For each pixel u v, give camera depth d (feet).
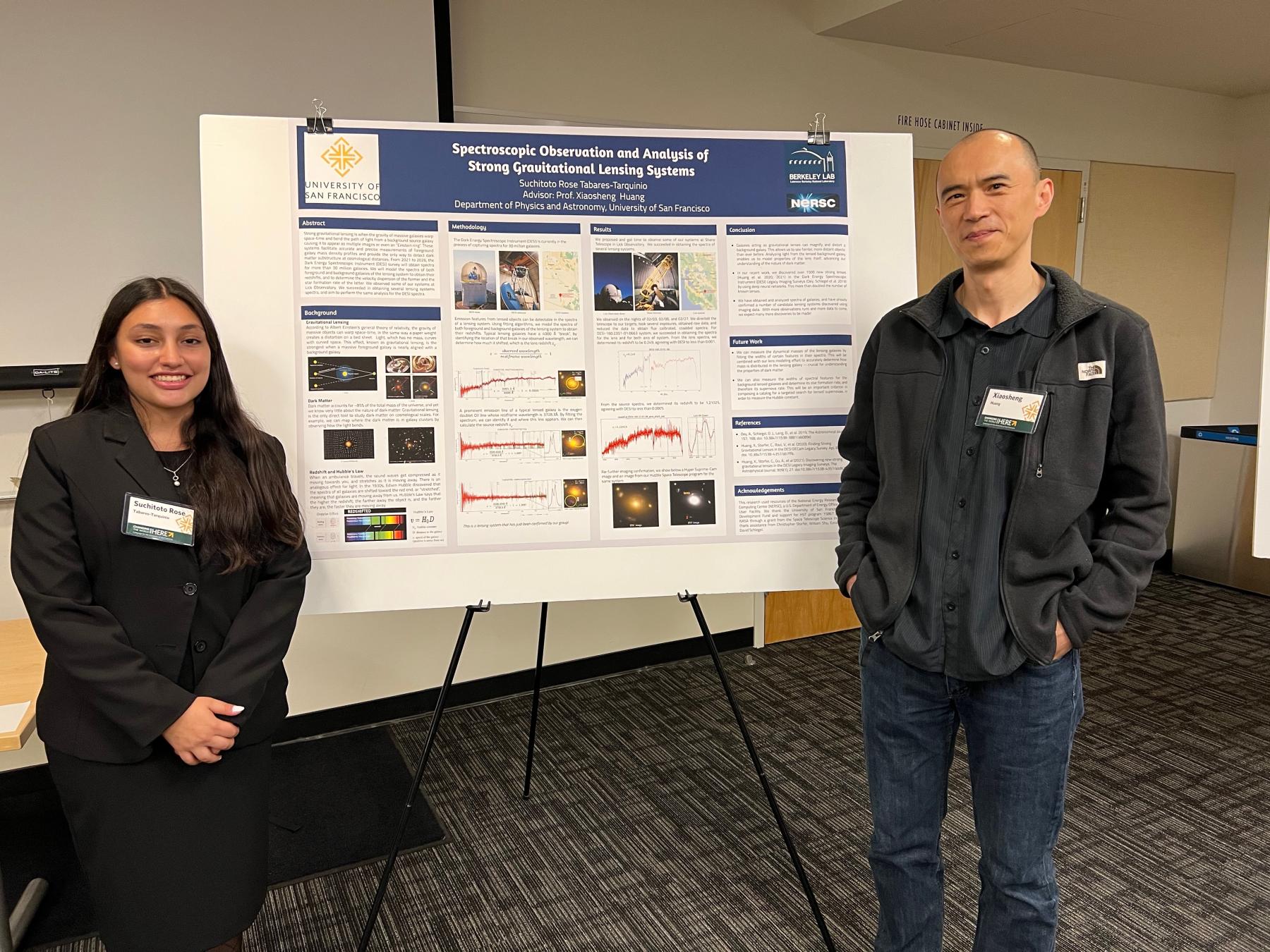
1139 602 15.07
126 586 4.80
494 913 7.13
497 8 10.48
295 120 6.02
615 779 9.32
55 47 8.26
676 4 11.50
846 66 12.76
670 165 6.41
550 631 11.84
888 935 5.59
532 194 6.27
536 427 6.25
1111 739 10.09
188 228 9.00
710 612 12.97
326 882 7.57
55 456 4.72
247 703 4.95
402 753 9.97
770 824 8.38
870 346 5.69
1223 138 16.62
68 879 7.74
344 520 6.06
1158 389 4.70
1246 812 8.53
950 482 4.98
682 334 6.40
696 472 6.41
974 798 5.26
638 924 6.95
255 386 5.94
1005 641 4.80
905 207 6.64
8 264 8.34
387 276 6.09
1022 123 14.30
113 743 4.75
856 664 12.59
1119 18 11.91
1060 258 15.07
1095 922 6.89
